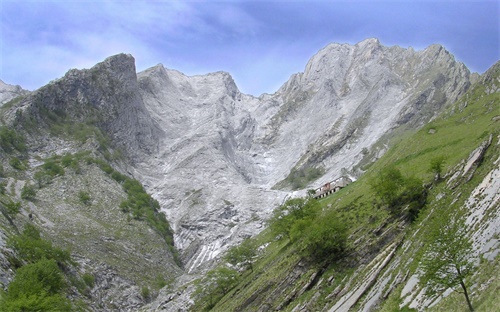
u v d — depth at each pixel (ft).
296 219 378.94
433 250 157.79
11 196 574.56
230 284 409.08
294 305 277.03
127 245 579.89
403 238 249.96
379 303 212.64
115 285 497.87
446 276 154.10
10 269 326.65
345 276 268.41
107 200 654.94
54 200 610.24
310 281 283.59
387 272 229.45
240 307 319.06
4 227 417.90
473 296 154.10
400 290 206.18
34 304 247.29
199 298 435.94
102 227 590.55
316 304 263.70
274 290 306.76
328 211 364.99
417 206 273.75
